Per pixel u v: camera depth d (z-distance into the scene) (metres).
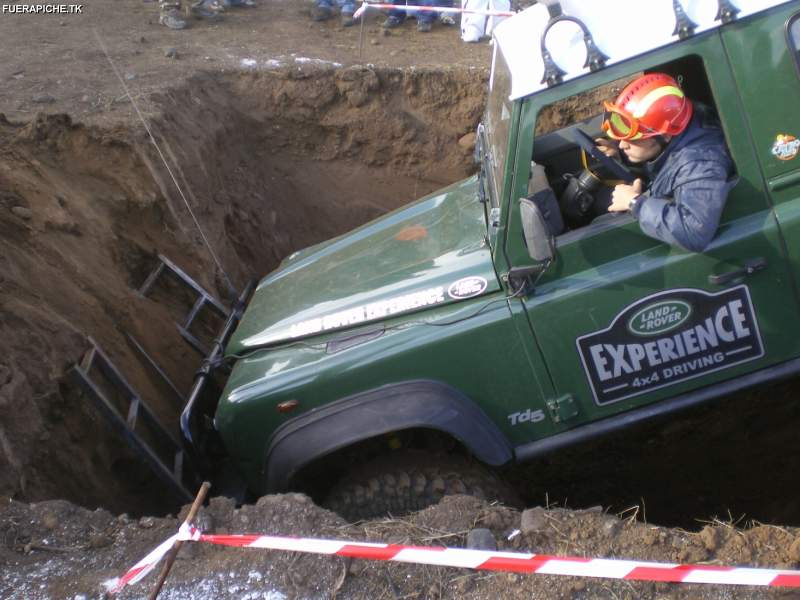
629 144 3.68
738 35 3.44
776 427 4.48
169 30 10.46
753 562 3.04
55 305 5.00
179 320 6.07
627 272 3.71
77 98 7.62
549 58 3.51
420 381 3.90
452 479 3.90
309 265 4.90
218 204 7.45
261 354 4.33
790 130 3.52
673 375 3.85
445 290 3.95
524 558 2.96
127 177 6.44
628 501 4.78
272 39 10.16
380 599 3.06
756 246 3.62
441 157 8.84
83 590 3.19
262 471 4.20
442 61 9.25
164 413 5.25
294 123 8.70
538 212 3.48
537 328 3.80
